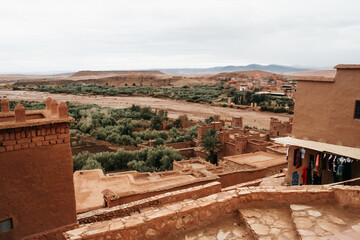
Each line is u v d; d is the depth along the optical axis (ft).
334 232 16.60
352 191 19.90
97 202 47.93
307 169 39.75
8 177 24.25
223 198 20.33
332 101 35.94
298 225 17.49
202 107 389.39
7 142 23.81
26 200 25.48
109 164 126.11
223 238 17.85
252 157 88.84
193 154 161.68
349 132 34.37
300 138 40.29
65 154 27.20
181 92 556.51
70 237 16.01
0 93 557.33
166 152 129.39
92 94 533.14
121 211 31.99
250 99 390.21
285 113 330.54
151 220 17.60
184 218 18.69
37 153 25.55
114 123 218.79
